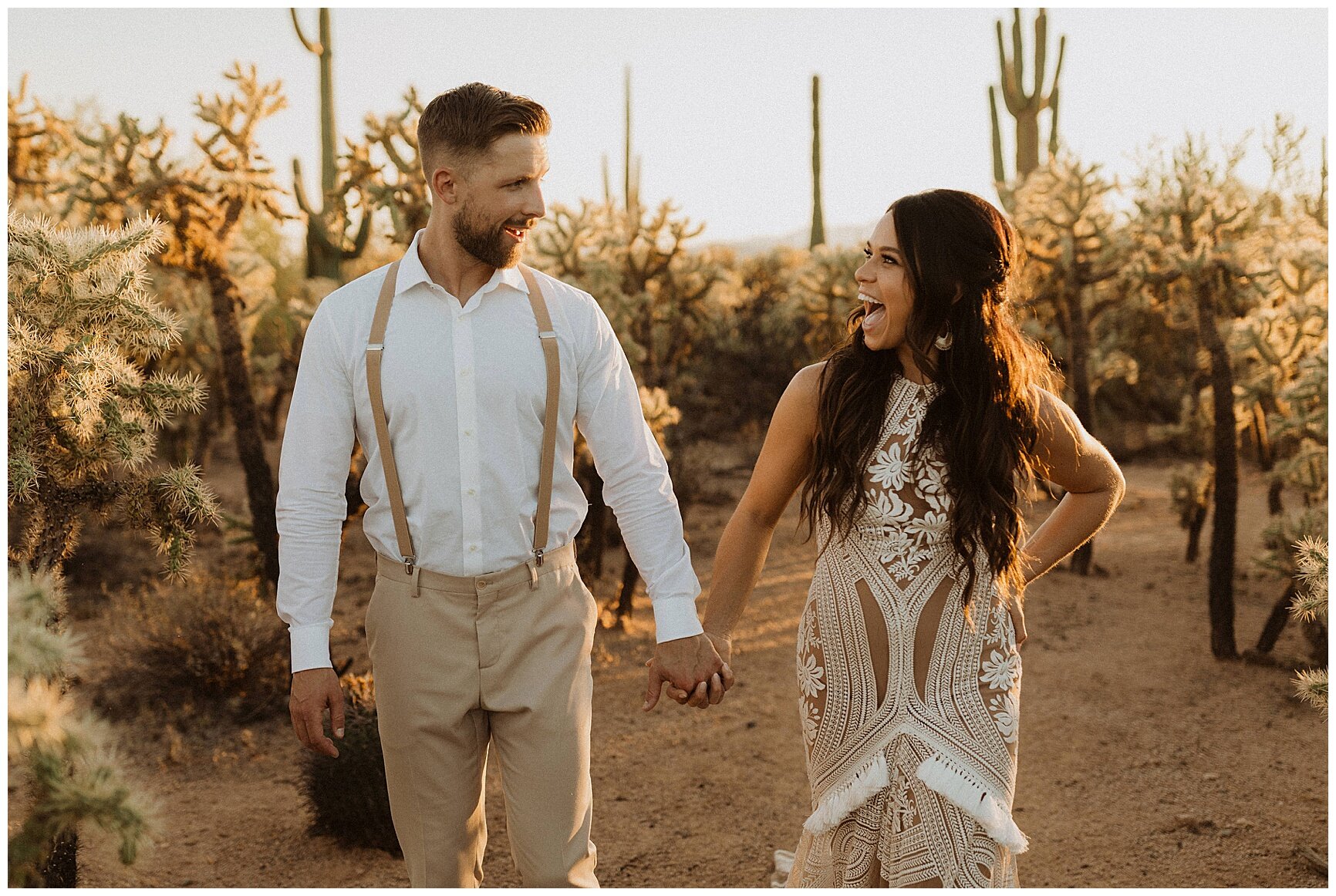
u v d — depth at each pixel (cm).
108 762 154
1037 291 825
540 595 207
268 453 1194
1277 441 716
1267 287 619
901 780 209
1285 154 751
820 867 221
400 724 206
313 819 419
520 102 197
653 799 450
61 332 245
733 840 411
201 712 547
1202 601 741
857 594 215
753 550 234
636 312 864
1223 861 375
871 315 210
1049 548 232
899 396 212
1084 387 830
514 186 195
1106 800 437
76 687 568
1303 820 404
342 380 204
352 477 525
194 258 563
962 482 205
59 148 711
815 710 222
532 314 208
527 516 206
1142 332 1239
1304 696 285
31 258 241
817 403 220
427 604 203
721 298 1099
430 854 208
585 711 214
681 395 1290
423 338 202
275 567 621
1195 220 643
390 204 596
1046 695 564
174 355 904
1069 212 812
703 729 528
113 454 246
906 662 210
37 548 240
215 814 433
